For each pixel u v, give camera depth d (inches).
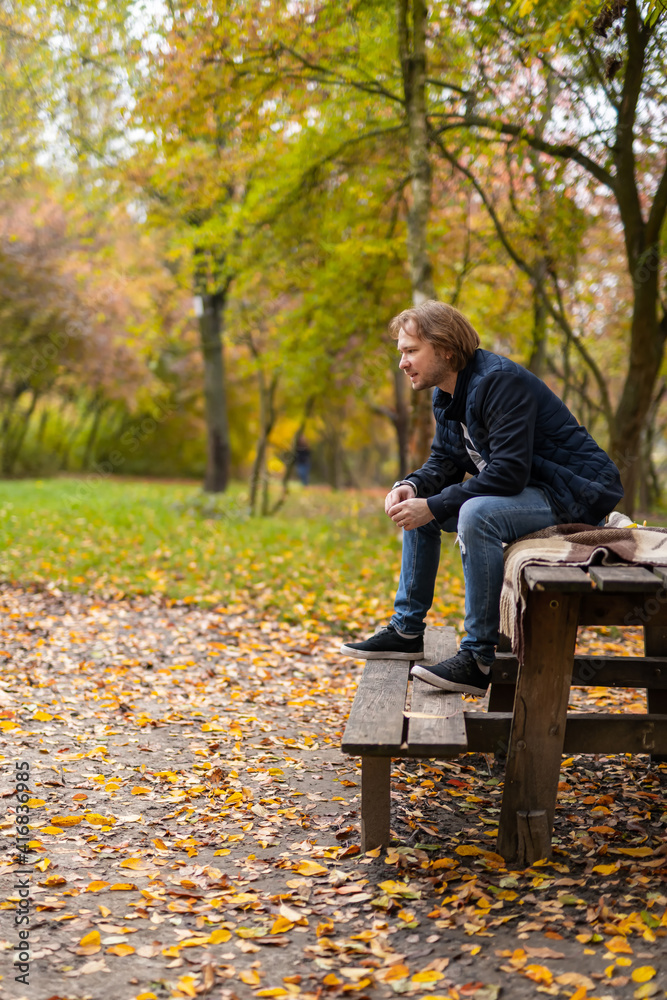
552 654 107.6
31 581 341.1
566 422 123.0
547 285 466.6
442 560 383.9
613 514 132.7
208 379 695.7
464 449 133.9
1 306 869.2
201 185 453.4
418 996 82.4
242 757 159.0
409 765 154.5
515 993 82.4
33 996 81.8
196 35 356.2
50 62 432.5
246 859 115.3
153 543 430.9
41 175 553.6
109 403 1192.8
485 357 122.6
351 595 321.1
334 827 126.9
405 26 343.9
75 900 102.4
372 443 1533.0
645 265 340.8
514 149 356.2
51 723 176.2
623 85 311.4
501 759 155.0
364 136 401.7
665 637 151.7
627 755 161.9
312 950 91.1
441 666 119.1
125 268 724.7
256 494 568.4
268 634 273.4
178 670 227.1
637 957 87.4
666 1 228.2
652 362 354.9
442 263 498.0
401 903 100.8
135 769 150.6
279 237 448.5
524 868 109.7
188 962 89.4
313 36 369.7
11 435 1071.0
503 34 331.3
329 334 481.4
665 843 117.6
